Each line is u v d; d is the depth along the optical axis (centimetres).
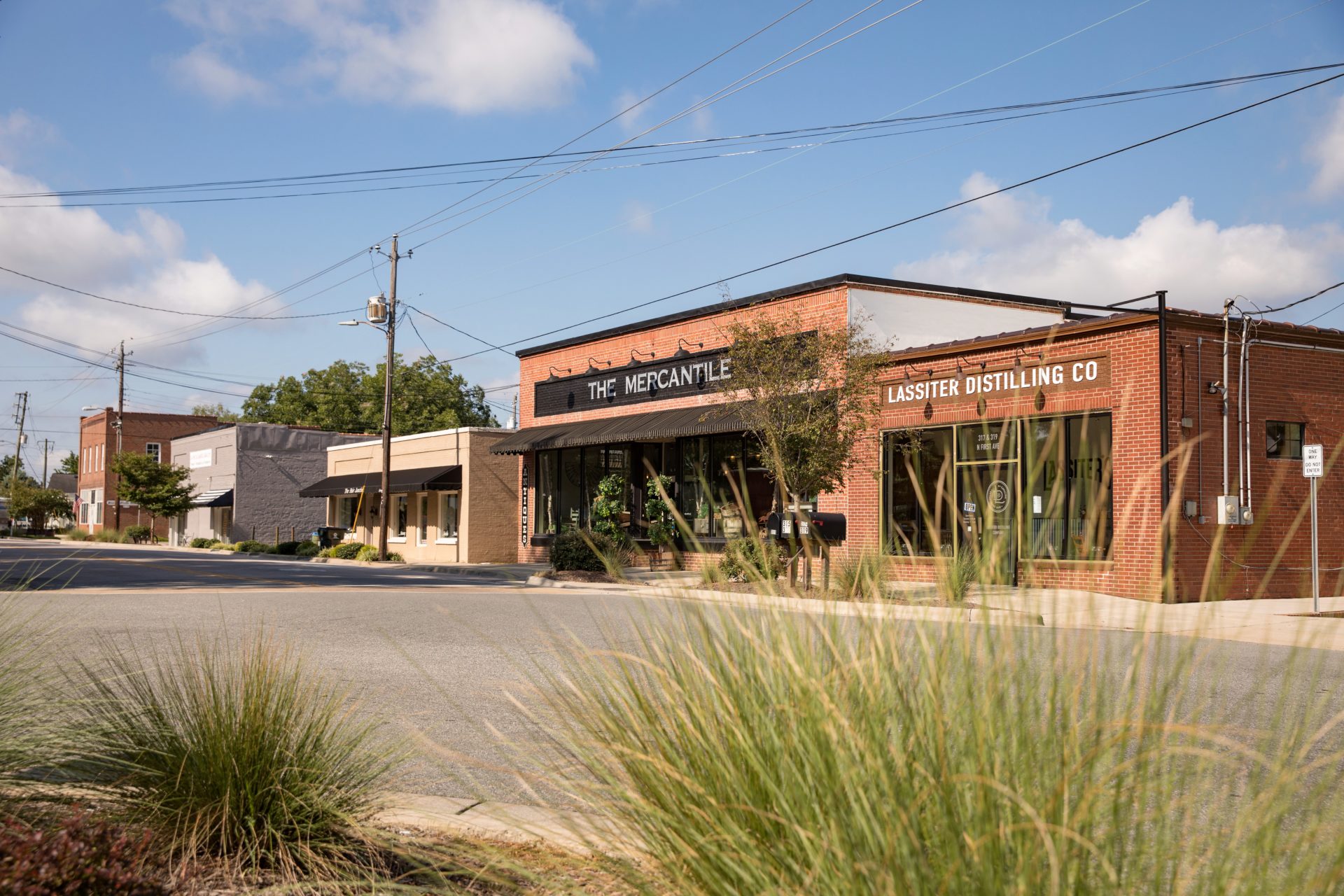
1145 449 1647
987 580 242
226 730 405
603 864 284
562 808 433
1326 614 1322
